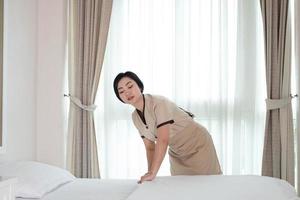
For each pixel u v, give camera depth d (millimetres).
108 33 3363
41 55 3283
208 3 3301
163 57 3352
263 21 3109
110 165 3385
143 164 3348
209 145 2639
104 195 2037
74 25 3428
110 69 3410
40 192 2055
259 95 3252
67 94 3455
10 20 2848
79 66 3359
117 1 3430
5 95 2691
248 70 3217
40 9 3295
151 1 3361
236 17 3266
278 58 3074
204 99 3291
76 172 3328
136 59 3393
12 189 1646
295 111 3160
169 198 1659
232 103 3271
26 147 3092
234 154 3205
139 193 1747
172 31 3342
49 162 3268
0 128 2639
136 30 3396
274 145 3053
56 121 3266
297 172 3102
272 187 1872
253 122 3197
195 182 1966
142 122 2346
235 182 1952
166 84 3344
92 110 3305
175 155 2703
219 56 3244
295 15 3111
